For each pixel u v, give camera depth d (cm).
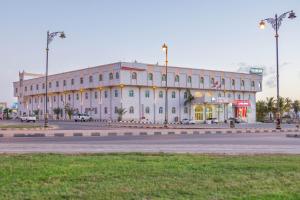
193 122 8931
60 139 2627
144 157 1334
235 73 10931
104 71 9350
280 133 3838
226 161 1230
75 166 1084
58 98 11138
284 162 1208
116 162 1183
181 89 9950
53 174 946
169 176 934
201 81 10238
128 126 5728
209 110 10375
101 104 9581
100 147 1881
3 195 712
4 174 938
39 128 4272
